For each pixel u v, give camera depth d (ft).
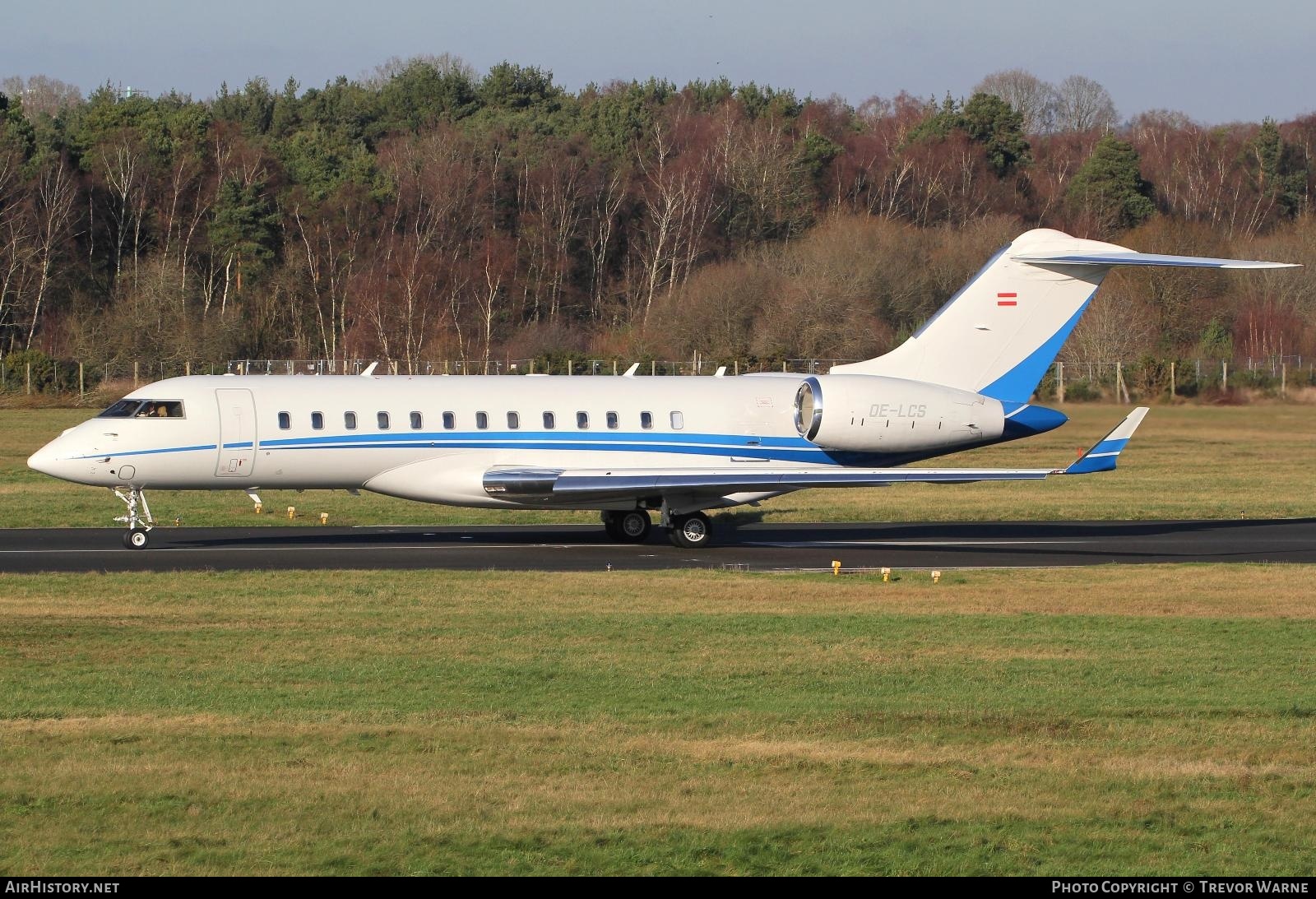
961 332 390.83
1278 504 498.28
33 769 157.38
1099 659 222.89
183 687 197.36
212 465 354.13
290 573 305.94
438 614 258.57
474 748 167.32
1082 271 389.39
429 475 366.43
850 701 192.85
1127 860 134.72
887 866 132.36
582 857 133.49
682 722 179.83
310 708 185.88
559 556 353.51
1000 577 319.27
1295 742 174.09
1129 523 446.19
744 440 387.14
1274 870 132.77
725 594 287.28
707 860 133.39
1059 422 393.91
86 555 344.69
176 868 130.21
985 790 154.20
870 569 331.77
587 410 378.73
